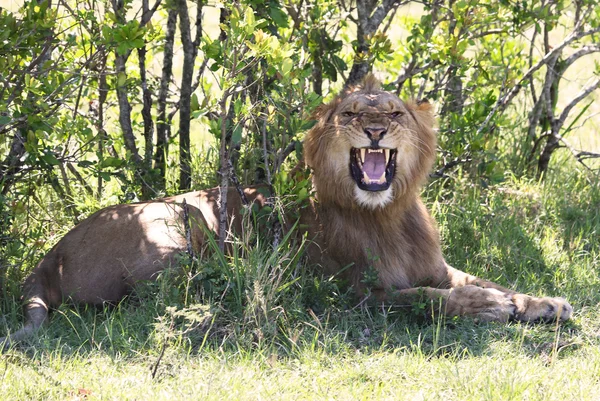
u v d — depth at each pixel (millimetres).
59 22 11914
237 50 9617
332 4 12484
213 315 9008
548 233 12336
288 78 9617
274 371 8344
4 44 9992
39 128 10172
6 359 8312
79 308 9914
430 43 12586
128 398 7547
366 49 12609
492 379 7961
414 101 10336
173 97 14945
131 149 12453
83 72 11484
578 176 14273
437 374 8195
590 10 14109
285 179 9898
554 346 8961
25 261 10719
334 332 9281
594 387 7922
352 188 9992
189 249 9688
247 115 9719
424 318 9742
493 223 12344
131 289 9953
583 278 11047
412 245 10508
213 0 12938
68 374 8125
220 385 7809
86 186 12648
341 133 9836
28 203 11281
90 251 10086
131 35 10250
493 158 12797
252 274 9430
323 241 10367
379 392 7855
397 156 9961
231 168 10039
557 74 14180
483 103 13023
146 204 10539
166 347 8570
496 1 13148
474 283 10562
